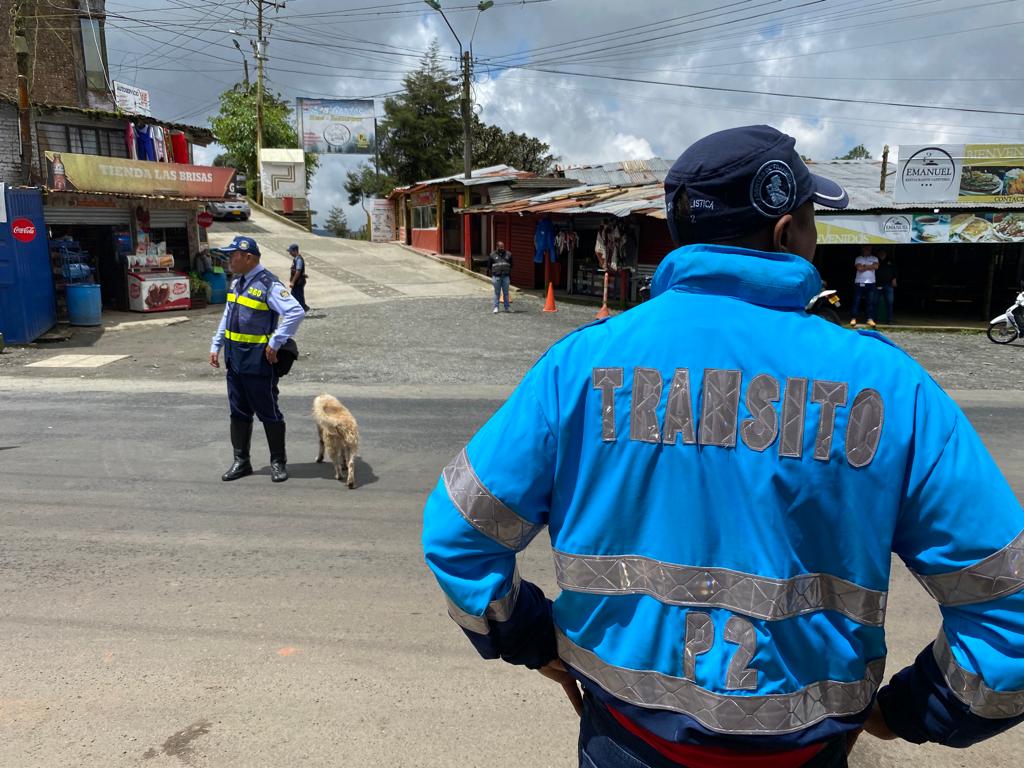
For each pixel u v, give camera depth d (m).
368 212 41.34
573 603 1.20
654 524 1.12
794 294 1.12
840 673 1.11
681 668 1.11
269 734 2.75
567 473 1.17
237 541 4.57
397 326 15.55
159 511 5.10
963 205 15.70
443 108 43.09
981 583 1.03
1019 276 19.94
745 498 1.07
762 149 1.14
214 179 18.59
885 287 16.80
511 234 24.03
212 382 10.05
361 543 4.57
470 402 8.90
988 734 1.11
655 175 26.31
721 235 1.17
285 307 5.53
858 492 1.06
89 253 17.06
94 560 4.26
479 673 3.16
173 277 17.16
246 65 41.84
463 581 1.21
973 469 1.05
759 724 1.07
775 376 1.08
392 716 2.86
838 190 1.24
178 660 3.22
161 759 2.61
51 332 13.73
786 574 1.07
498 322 16.44
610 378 1.14
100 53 19.45
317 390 9.50
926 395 1.09
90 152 18.17
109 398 8.94
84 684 3.03
